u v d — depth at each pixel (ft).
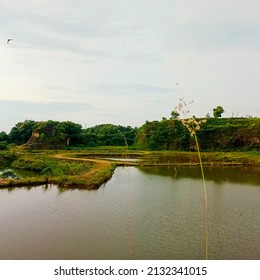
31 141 368.68
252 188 124.26
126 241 66.85
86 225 77.05
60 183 124.26
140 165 193.57
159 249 62.80
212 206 96.32
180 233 72.02
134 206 95.20
